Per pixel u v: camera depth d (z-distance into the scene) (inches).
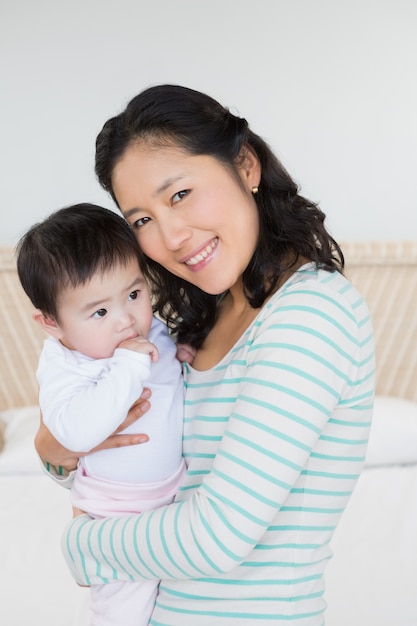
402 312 107.9
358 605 68.3
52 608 68.9
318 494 41.1
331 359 38.5
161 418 47.3
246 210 43.3
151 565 39.7
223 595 40.7
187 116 41.8
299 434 37.6
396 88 109.3
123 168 42.8
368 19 107.7
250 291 44.7
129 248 48.5
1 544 80.2
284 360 38.0
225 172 42.6
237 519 37.1
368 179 111.9
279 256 44.3
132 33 108.8
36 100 111.2
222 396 42.3
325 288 40.2
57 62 110.0
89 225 48.1
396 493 89.0
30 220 114.6
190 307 50.8
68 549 44.0
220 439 42.3
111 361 46.3
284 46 108.6
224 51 108.7
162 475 47.7
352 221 113.0
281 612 40.1
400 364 110.1
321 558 42.0
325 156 111.3
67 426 45.2
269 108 110.0
